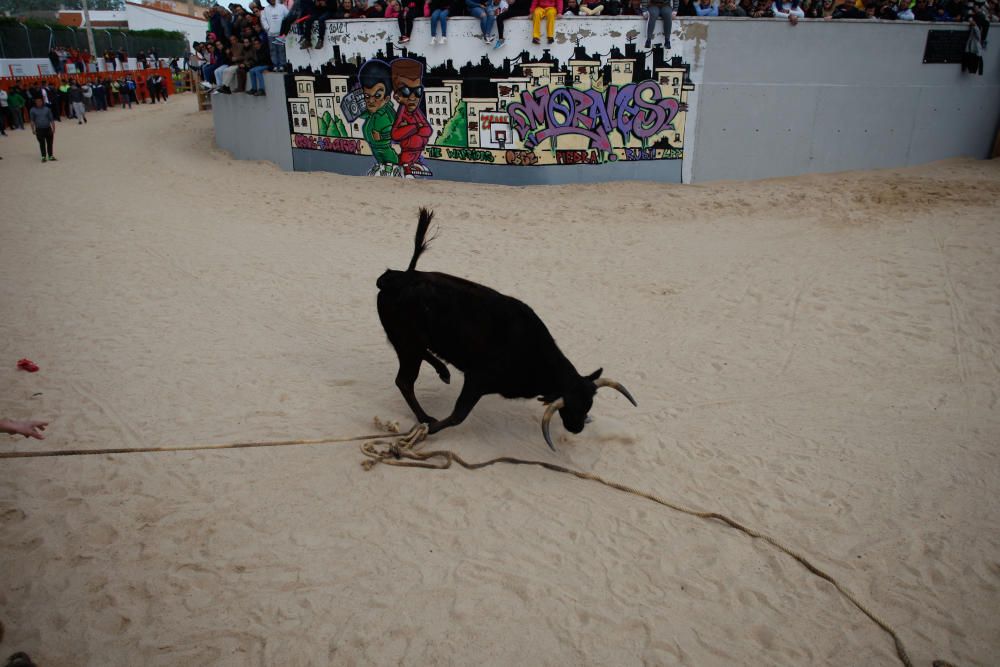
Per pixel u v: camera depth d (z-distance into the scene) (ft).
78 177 54.44
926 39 55.88
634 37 49.88
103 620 12.45
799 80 53.78
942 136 60.13
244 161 64.44
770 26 51.62
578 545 14.74
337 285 30.91
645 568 14.21
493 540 14.73
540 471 17.26
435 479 16.61
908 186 48.34
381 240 38.55
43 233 37.81
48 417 18.89
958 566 14.62
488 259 35.12
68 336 24.49
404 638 12.27
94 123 91.09
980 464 18.17
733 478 17.43
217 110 68.64
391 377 22.21
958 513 16.26
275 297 29.25
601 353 24.71
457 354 17.07
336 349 24.29
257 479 16.39
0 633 11.37
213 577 13.44
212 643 12.05
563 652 12.14
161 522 14.87
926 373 23.08
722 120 53.31
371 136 56.13
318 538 14.53
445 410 20.07
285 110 60.03
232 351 23.68
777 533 15.48
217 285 30.45
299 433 18.37
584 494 16.51
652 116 52.13
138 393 20.42
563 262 34.55
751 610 13.32
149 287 29.84
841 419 20.44
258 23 60.95
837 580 14.12
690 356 24.56
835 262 32.40
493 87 50.88
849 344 25.18
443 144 53.93
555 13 48.42
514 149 51.98
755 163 55.16
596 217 43.78
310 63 57.00
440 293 16.75
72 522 14.83
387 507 15.58
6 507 15.20
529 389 17.17
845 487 17.16
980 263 30.81
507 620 12.72
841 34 53.36
